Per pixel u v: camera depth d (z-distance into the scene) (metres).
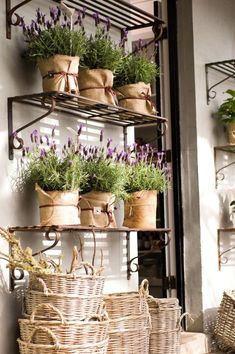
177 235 4.70
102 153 3.42
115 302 3.22
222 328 4.43
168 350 3.58
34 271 2.88
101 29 3.54
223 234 4.93
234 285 5.06
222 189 4.96
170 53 4.77
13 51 3.18
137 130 5.42
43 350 2.79
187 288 4.65
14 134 3.11
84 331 2.83
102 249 3.72
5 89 3.12
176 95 4.73
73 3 3.62
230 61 4.73
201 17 4.84
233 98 4.84
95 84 3.34
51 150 3.15
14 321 3.07
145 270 5.30
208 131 4.81
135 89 3.60
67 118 3.51
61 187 3.05
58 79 3.10
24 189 3.19
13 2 3.21
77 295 2.85
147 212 3.59
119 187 3.37
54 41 3.10
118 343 3.19
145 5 5.10
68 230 3.09
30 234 3.21
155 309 3.54
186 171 4.69
